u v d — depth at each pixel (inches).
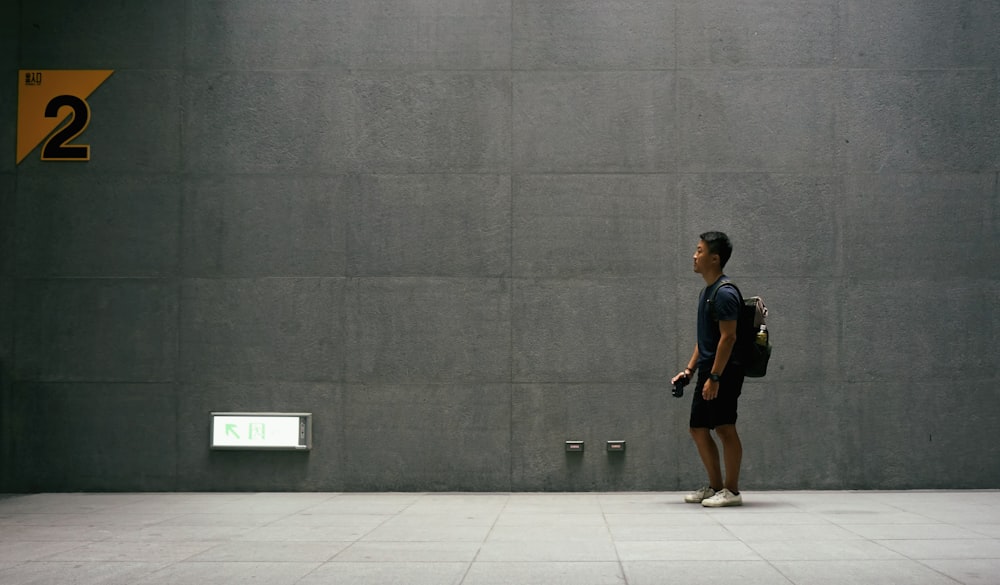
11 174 329.4
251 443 323.0
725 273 322.7
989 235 320.8
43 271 328.2
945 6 326.3
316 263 327.3
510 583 165.0
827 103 325.4
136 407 325.4
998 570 173.3
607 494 312.7
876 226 322.0
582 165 326.3
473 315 324.2
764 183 323.9
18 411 325.7
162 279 327.9
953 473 315.3
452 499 300.0
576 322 322.7
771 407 318.3
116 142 330.3
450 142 328.2
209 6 331.6
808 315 320.5
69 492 323.0
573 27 329.1
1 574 177.3
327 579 170.1
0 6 329.7
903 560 183.5
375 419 323.0
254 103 330.0
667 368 320.5
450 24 330.3
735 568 176.2
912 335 319.3
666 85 327.0
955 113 324.2
